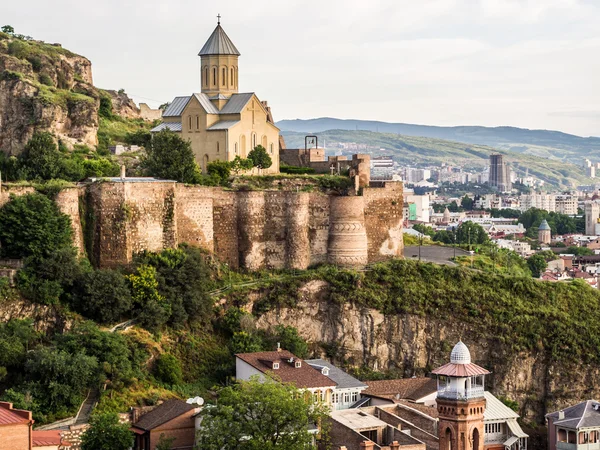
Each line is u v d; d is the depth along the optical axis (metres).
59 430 173.38
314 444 173.12
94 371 185.25
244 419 163.75
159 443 174.50
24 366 183.88
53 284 198.62
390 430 181.38
